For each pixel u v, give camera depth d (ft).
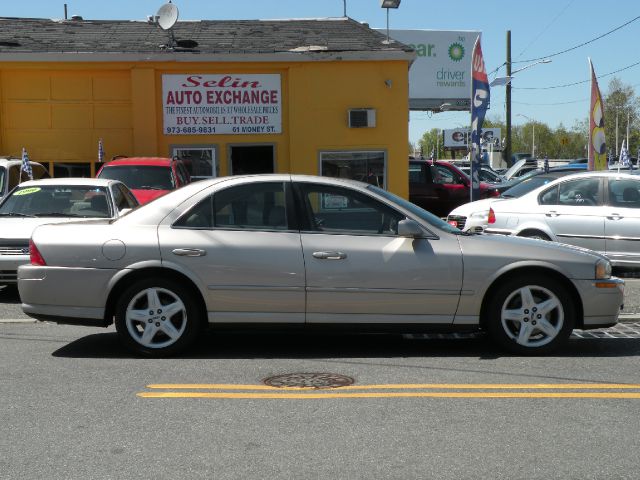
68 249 22.56
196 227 22.70
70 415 17.49
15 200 36.11
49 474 14.15
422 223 22.71
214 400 18.63
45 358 22.93
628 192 38.40
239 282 22.27
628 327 27.76
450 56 146.10
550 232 38.75
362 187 23.15
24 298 22.84
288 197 22.86
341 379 20.54
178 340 22.68
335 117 60.54
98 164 61.82
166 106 60.75
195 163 61.41
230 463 14.65
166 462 14.71
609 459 14.87
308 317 22.45
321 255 22.22
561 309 22.70
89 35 65.16
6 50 59.57
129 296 22.56
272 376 20.85
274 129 61.26
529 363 22.22
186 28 67.67
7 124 61.11
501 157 174.09
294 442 15.76
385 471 14.26
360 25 68.54
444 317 22.56
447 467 14.46
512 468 14.42
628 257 37.70
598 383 20.13
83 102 61.16
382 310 22.39
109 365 22.03
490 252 22.48
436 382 20.22
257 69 60.54
